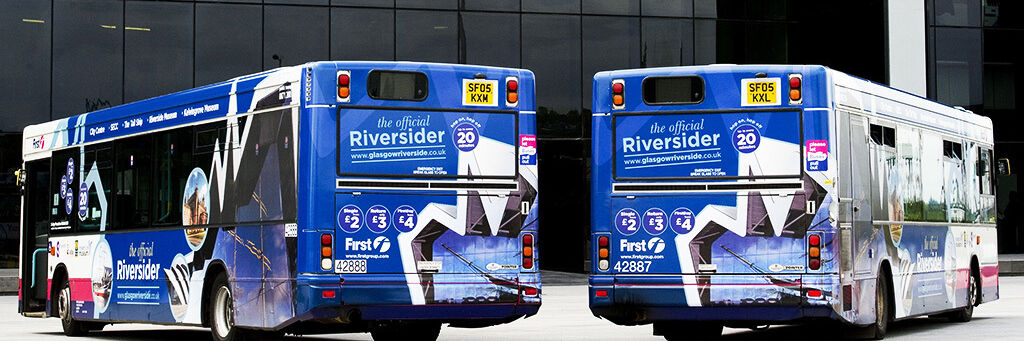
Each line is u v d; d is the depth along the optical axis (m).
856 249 13.68
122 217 16.39
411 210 12.84
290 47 32.19
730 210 13.20
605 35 33.53
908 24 34.53
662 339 16.03
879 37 34.53
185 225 14.88
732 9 34.31
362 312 12.66
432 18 32.81
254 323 13.39
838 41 34.81
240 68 32.00
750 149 13.19
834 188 13.06
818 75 13.15
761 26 34.50
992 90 37.88
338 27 32.38
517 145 13.24
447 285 12.90
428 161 12.92
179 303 15.02
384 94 12.84
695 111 13.34
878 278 14.51
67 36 31.55
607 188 13.54
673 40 33.91
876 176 14.47
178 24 31.86
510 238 13.16
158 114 15.60
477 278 13.01
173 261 15.13
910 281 15.71
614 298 13.43
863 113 14.13
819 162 13.05
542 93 33.19
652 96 13.48
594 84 13.68
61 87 31.48
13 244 32.09
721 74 13.30
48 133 18.73
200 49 31.91
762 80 13.23
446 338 16.30
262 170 13.32
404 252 12.78
